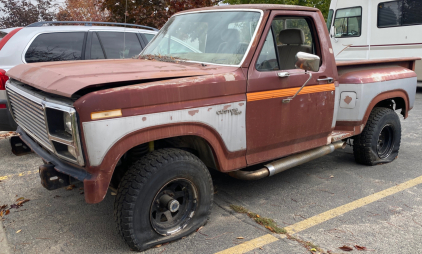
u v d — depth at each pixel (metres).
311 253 3.04
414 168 5.11
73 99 2.60
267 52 3.59
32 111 3.09
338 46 13.17
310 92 3.89
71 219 3.61
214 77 3.11
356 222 3.56
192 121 2.98
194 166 3.10
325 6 20.48
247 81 3.32
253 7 3.64
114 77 2.78
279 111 3.62
